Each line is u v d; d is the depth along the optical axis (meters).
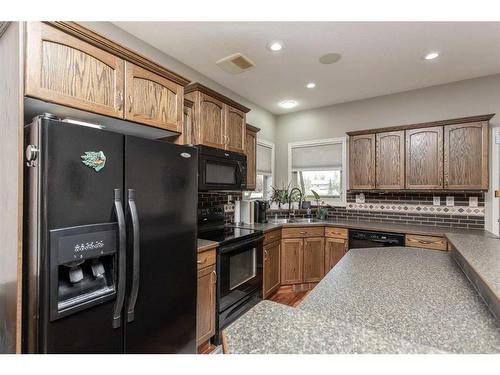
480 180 2.60
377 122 3.50
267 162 4.17
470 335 0.76
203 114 2.38
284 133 4.29
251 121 3.76
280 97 3.54
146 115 1.72
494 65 2.61
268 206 3.90
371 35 2.11
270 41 2.21
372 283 1.17
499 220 2.75
